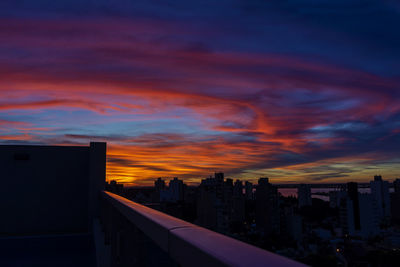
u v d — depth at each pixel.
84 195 5.81
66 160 5.82
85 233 5.18
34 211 5.55
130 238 1.72
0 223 5.33
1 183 5.45
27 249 4.57
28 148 5.66
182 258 0.69
